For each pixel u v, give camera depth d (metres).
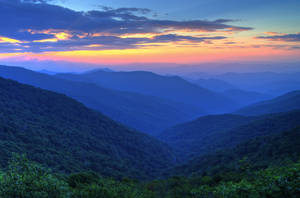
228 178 24.00
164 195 22.86
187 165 86.00
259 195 7.52
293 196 6.77
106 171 66.81
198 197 12.91
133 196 12.57
